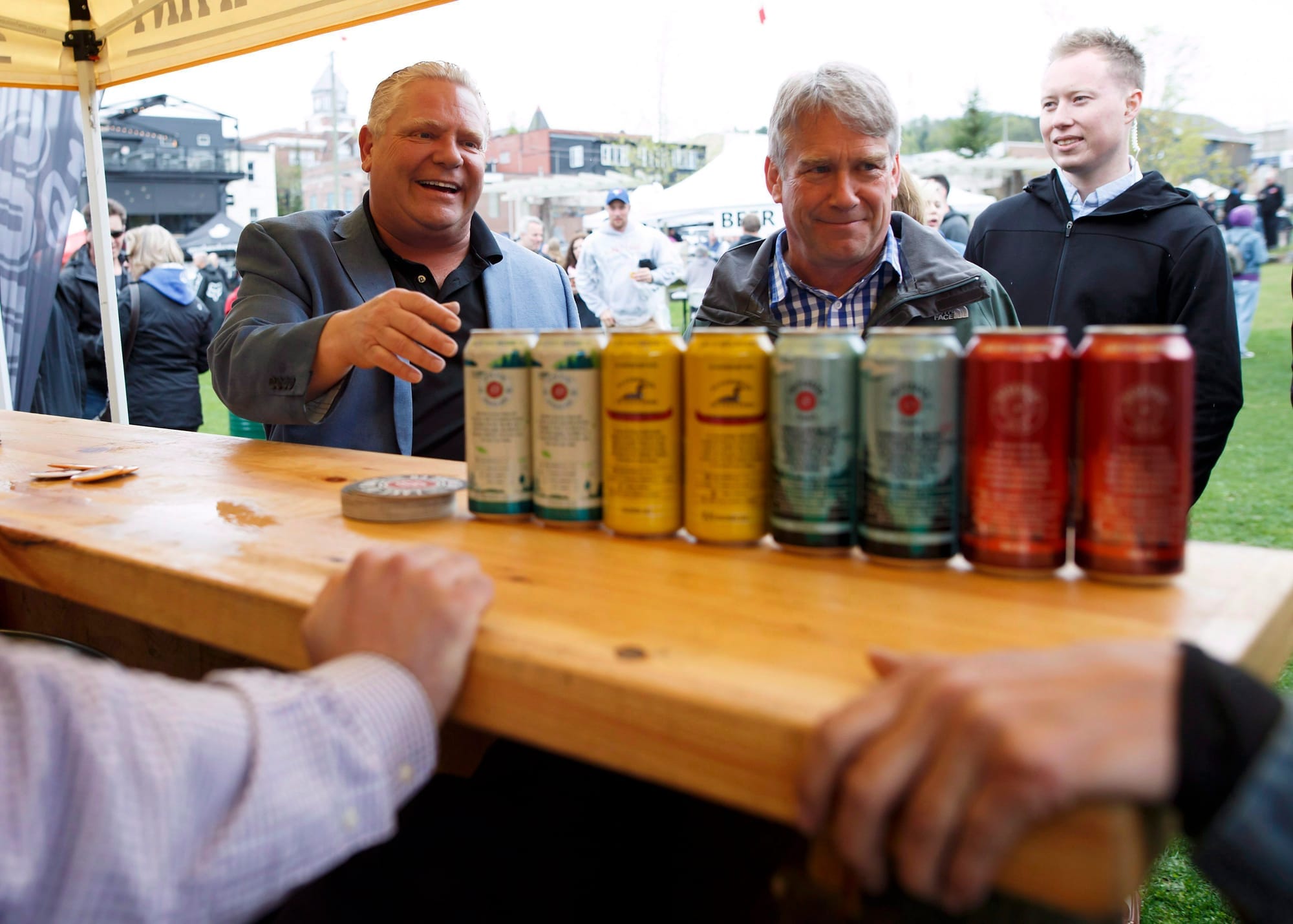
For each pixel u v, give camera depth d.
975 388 0.81
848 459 0.90
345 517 1.13
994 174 9.10
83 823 0.49
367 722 0.63
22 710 0.51
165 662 1.56
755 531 0.94
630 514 0.98
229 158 12.25
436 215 2.27
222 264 11.73
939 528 0.85
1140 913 1.76
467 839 0.91
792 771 0.55
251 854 0.55
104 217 3.23
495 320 2.41
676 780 0.60
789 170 2.12
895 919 0.59
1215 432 2.22
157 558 0.95
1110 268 2.32
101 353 4.99
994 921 0.62
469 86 2.33
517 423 1.06
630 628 0.71
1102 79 2.30
